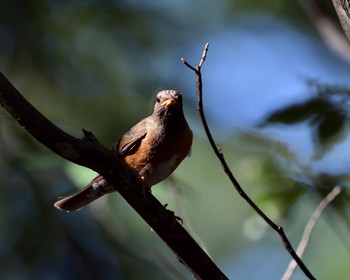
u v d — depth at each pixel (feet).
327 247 41.45
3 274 43.16
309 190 30.73
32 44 46.75
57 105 46.09
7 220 43.24
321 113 27.73
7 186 43.21
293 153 31.81
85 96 46.39
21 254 43.39
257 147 33.65
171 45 48.85
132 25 48.08
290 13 50.42
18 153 37.42
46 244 43.47
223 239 43.91
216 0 50.52
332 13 38.60
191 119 46.37
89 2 47.78
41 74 46.47
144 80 47.42
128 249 34.73
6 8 46.37
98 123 45.50
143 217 21.74
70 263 43.62
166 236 21.85
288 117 27.89
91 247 43.75
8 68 46.39
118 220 39.81
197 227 43.68
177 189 30.12
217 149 20.15
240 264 44.45
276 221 31.42
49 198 42.93
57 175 42.91
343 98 27.73
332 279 40.68
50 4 47.34
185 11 49.96
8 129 37.78
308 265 41.37
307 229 25.77
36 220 43.24
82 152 20.20
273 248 44.86
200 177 43.29
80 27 47.57
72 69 46.91
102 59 47.19
